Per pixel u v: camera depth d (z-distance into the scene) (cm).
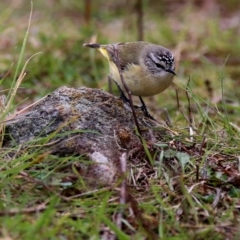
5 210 856
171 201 923
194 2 2611
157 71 1260
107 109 1099
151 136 1098
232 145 1121
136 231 848
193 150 1085
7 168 955
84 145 1015
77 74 1803
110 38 2153
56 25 2234
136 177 986
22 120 1066
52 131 1044
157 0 2589
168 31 2192
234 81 1836
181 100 1677
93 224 845
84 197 920
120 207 873
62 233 827
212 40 2117
